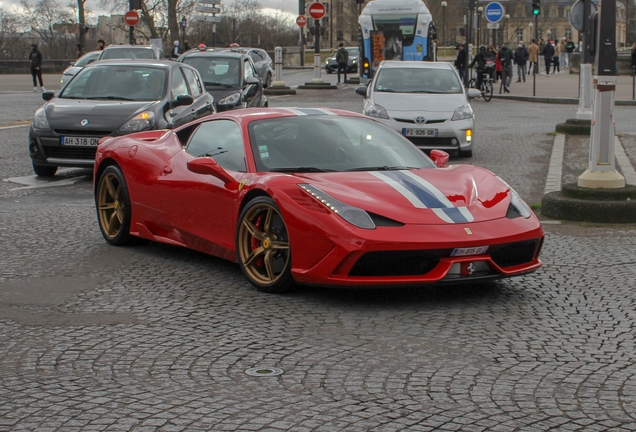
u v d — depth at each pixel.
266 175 5.92
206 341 4.77
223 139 6.62
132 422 3.60
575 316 5.30
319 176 5.83
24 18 69.69
